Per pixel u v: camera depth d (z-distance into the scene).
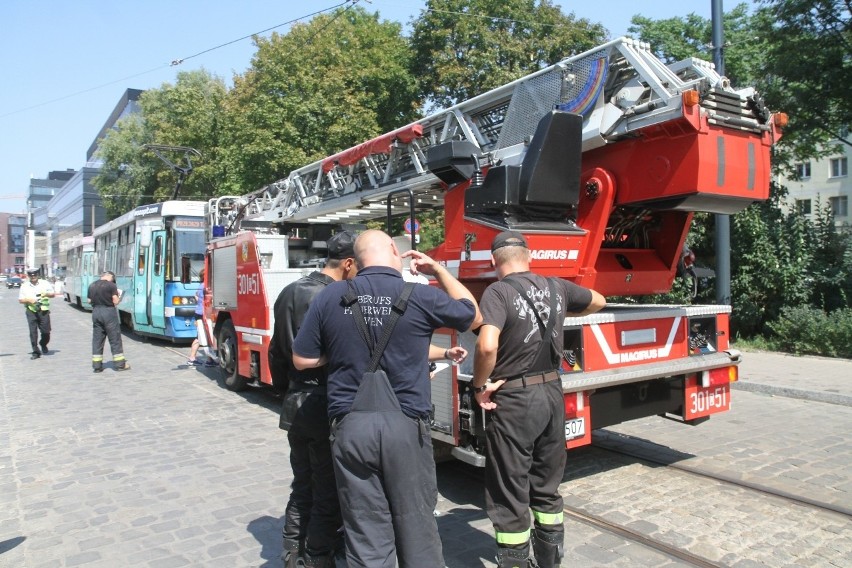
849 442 6.52
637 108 4.87
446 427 4.82
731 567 3.87
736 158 4.81
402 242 6.77
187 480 5.68
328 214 9.21
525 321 3.59
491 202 4.96
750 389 9.22
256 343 8.67
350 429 2.87
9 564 4.09
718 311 5.87
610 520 4.62
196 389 10.00
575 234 5.14
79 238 29.30
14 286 69.50
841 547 4.12
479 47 23.28
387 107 25.31
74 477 5.80
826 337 11.41
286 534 3.80
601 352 5.01
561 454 3.71
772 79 14.05
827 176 34.88
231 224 11.77
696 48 19.58
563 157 4.89
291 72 22.23
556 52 23.53
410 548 2.83
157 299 15.52
